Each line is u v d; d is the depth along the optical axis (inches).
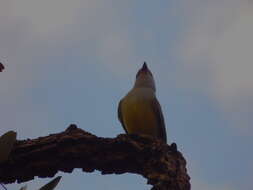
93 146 250.5
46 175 253.1
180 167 250.2
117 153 251.3
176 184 242.1
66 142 249.4
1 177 250.7
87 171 253.4
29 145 248.8
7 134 207.8
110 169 253.0
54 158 250.2
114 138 252.5
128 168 253.3
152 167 246.5
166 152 249.8
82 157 250.5
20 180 252.5
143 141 253.8
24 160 249.1
